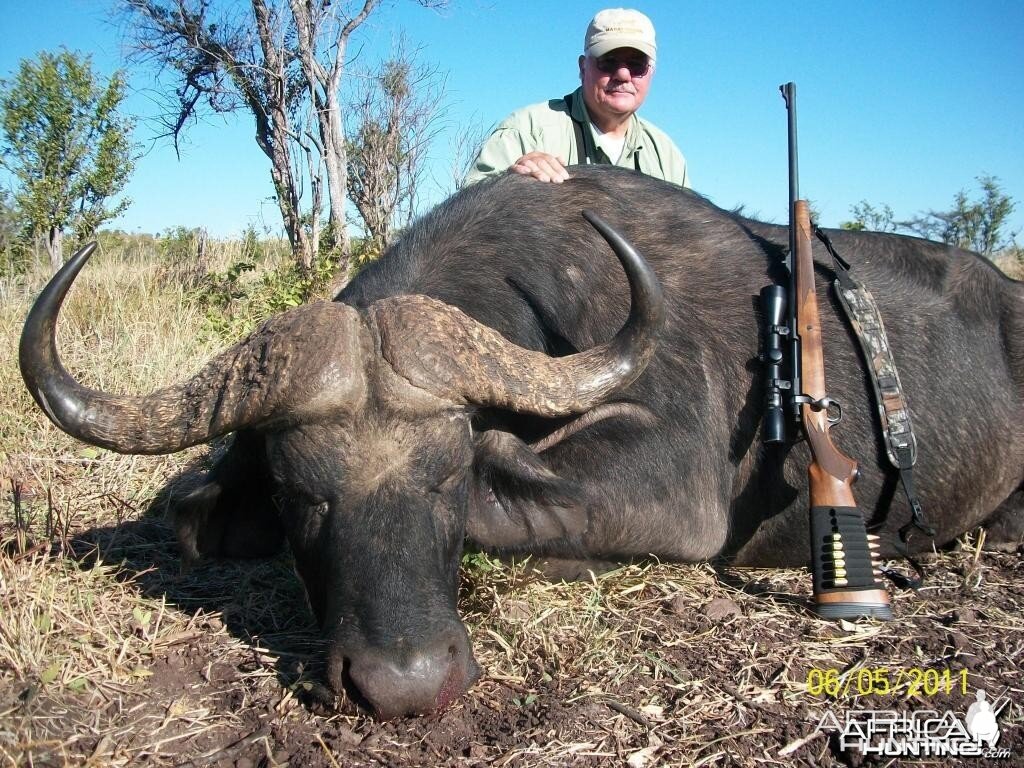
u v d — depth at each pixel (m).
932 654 1.65
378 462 1.37
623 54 2.62
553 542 1.81
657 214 2.08
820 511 1.76
